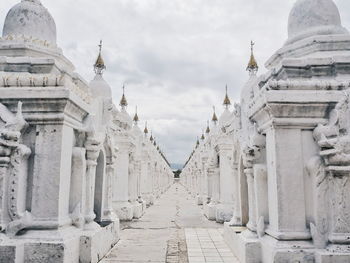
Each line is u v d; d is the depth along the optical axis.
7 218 6.26
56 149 6.59
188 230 13.10
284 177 6.33
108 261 7.96
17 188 6.28
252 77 10.16
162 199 32.59
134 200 17.50
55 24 8.79
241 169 9.95
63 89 6.46
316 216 6.11
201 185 26.09
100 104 9.44
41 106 6.56
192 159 36.28
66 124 6.84
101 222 9.70
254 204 7.67
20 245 5.96
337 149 5.90
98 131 8.90
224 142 15.45
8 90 6.51
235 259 8.20
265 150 7.50
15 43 7.60
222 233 12.33
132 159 17.14
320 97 6.25
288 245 6.04
